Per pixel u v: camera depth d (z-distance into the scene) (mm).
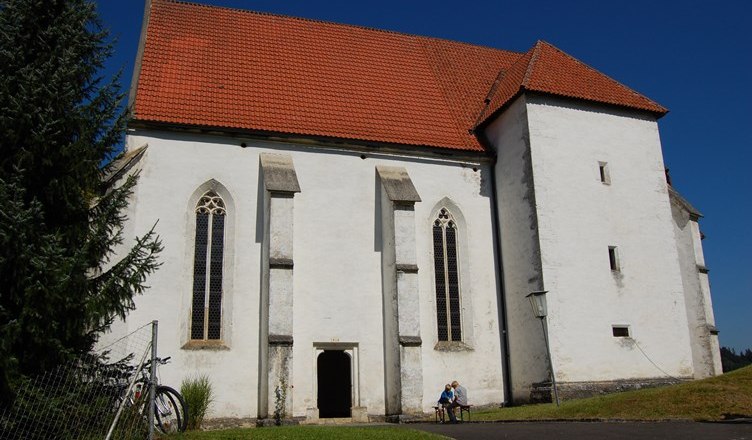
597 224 25500
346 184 25094
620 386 23812
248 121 24344
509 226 26188
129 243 21531
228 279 22750
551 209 24953
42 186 14969
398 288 22922
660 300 25578
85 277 14680
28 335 13461
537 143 25500
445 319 25312
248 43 28219
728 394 16469
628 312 24938
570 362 23547
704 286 27531
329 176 24969
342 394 24922
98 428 13625
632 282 25375
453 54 32719
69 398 13336
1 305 13172
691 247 27922
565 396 23000
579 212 25344
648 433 13750
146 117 22891
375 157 25812
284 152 24625
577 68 28781
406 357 22312
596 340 24125
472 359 24953
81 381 13898
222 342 22141
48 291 13305
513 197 26094
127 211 21812
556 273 24312
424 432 15172
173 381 21203
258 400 21734
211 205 23375
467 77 31469
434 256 25797
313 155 25016
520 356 24781
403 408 21891
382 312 24172
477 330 25359
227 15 29203
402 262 23234
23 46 15281
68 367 13961
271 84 26578
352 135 25453
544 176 25219
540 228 24578
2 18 14930
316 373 22953
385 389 23453
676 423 14867
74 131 15523
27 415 12977
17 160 14328
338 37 30734
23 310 13102
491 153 27406
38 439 13031
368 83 28703
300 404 22469
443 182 26578
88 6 16234
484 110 29375
